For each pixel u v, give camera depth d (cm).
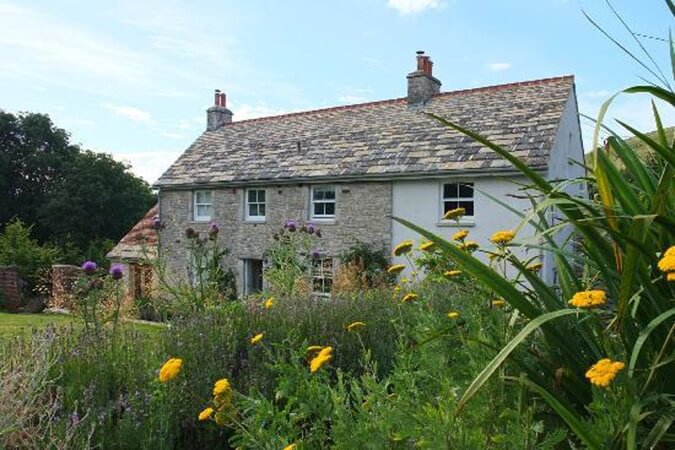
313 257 1098
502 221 1424
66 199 3925
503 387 189
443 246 181
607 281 186
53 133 4419
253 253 1917
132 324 514
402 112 1945
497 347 200
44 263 2280
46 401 322
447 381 195
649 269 186
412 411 192
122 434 303
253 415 216
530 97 1706
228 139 2319
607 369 141
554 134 1462
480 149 1513
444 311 388
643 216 150
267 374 383
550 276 1158
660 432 151
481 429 173
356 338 472
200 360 396
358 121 2012
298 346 433
